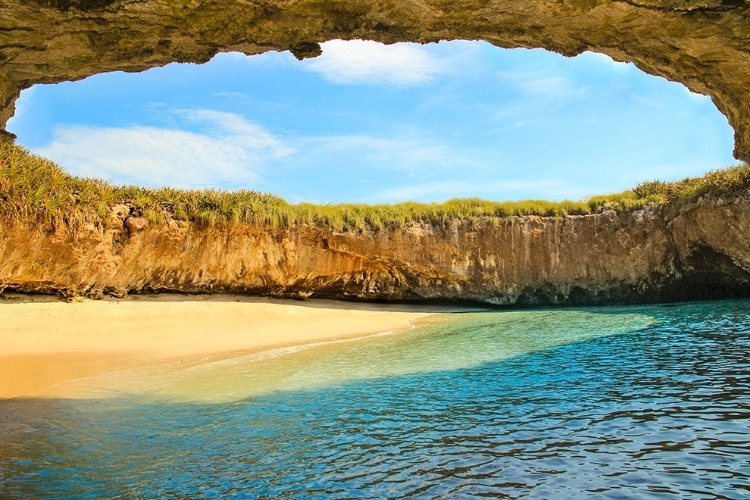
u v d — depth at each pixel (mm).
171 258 20266
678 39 8891
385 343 16188
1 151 15742
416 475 6516
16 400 9656
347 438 7820
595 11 8633
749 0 7801
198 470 6797
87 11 8547
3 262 15781
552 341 15203
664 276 24172
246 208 21875
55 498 6031
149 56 9922
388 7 8820
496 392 9992
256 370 12398
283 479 6508
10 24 8836
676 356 12000
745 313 17797
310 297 24156
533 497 5867
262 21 9055
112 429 8297
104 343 14883
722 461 6473
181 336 16516
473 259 24953
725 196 21828
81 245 17531
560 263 24922
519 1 8523
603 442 7246
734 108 9953
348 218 24000
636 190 26000
